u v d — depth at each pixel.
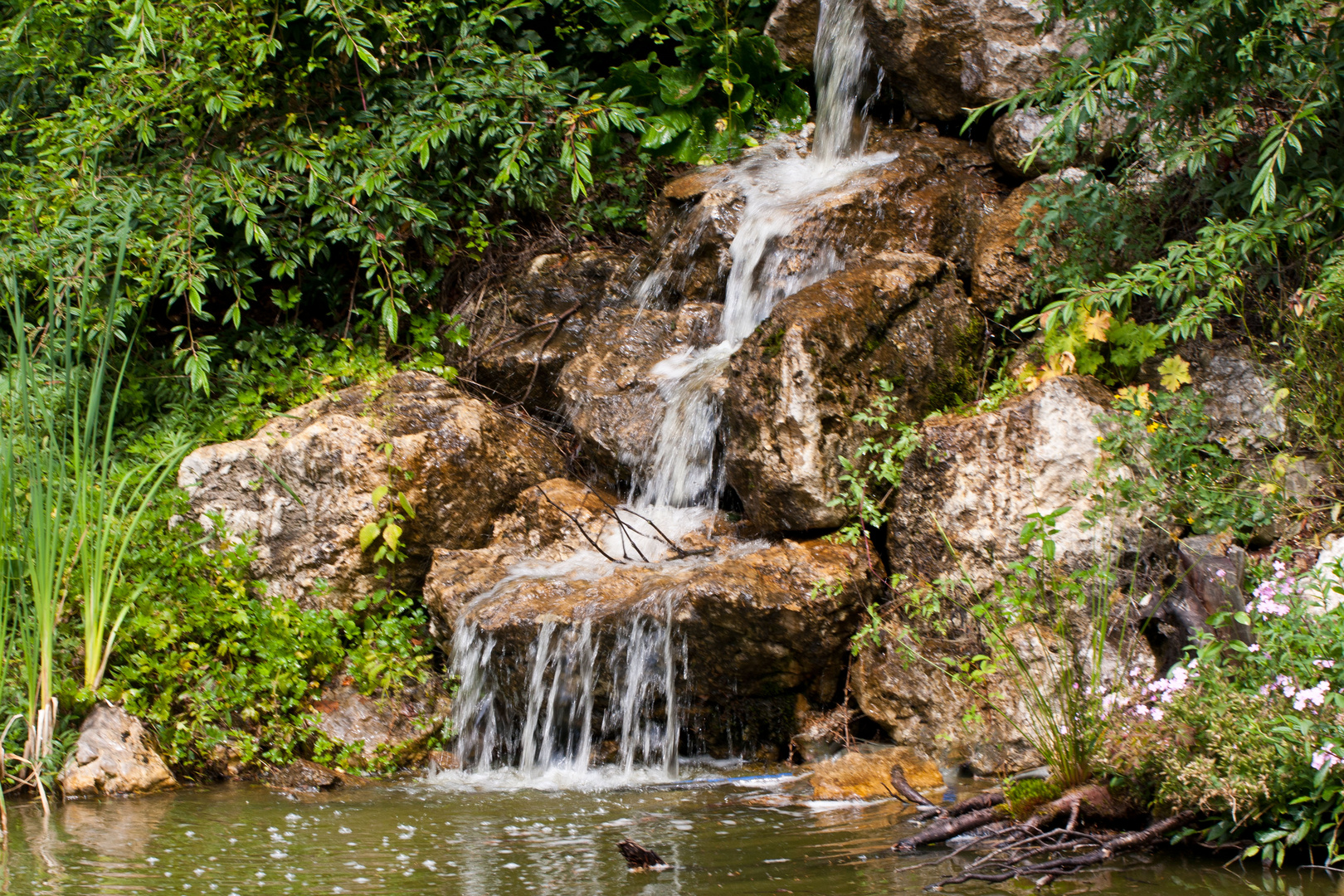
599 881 3.62
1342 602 4.06
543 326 8.10
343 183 7.89
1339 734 3.59
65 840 4.33
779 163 8.71
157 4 7.66
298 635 6.21
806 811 4.63
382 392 7.19
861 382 6.15
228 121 7.98
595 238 8.81
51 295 6.15
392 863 3.92
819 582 5.50
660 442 7.11
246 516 6.65
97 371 5.95
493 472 6.98
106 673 5.82
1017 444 5.46
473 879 3.69
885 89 8.63
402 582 6.80
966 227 7.45
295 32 8.19
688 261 7.98
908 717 5.41
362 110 8.41
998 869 3.65
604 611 5.67
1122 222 6.17
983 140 8.24
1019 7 7.75
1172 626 4.88
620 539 6.75
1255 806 3.68
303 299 8.76
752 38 9.18
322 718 6.01
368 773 5.82
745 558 5.72
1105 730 4.13
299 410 7.30
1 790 4.66
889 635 5.51
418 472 6.70
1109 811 3.99
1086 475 5.33
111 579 5.75
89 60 8.57
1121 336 5.84
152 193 7.69
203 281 7.55
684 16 9.32
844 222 7.32
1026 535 4.53
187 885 3.66
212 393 8.06
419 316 8.37
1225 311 6.00
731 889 3.50
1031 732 5.04
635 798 5.02
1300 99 5.38
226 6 7.76
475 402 7.34
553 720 5.85
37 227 7.59
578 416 7.48
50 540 5.39
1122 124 6.78
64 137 7.70
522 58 8.20
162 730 5.66
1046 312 5.80
